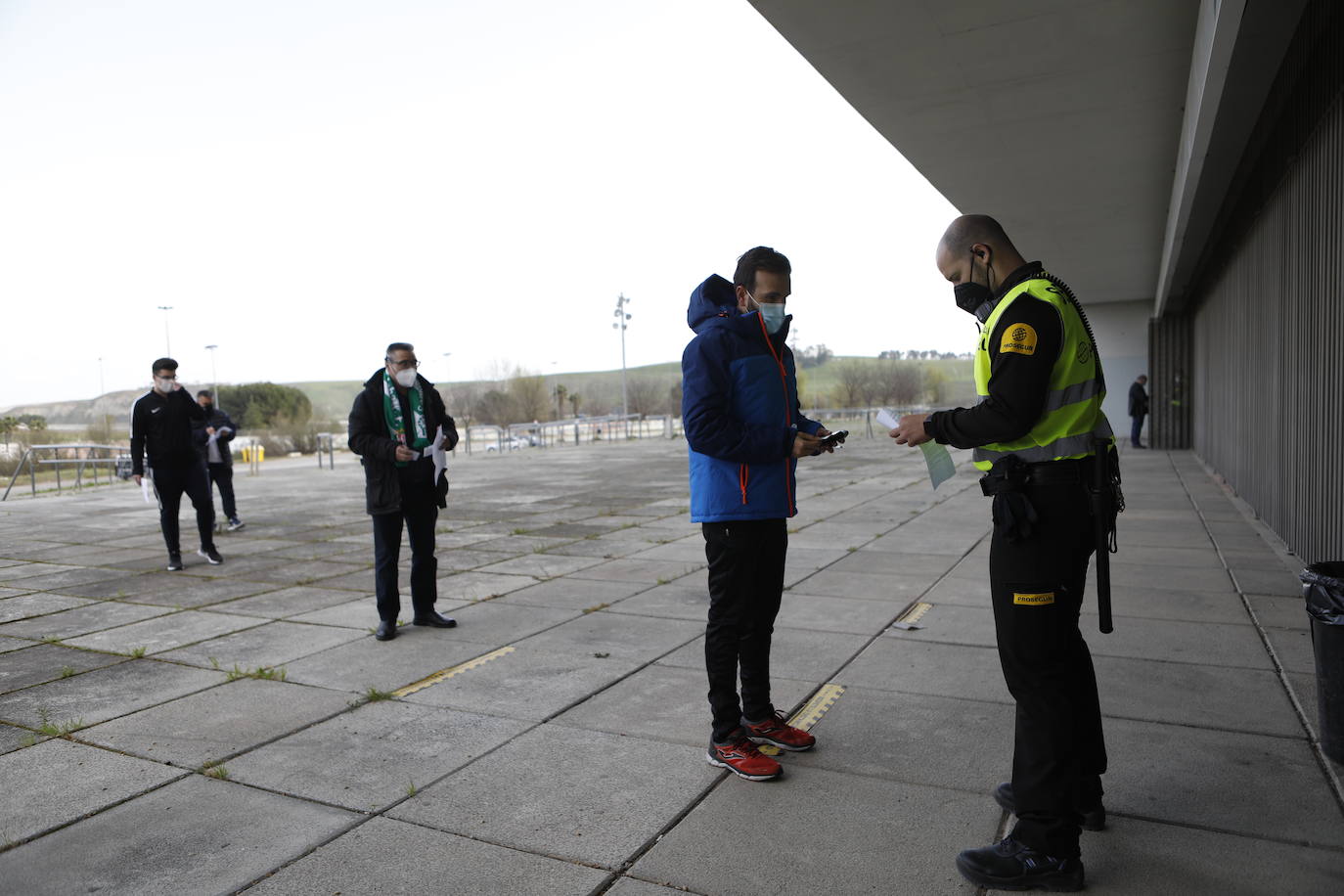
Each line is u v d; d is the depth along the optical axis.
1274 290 7.88
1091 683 2.64
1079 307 2.54
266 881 2.51
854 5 6.46
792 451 3.07
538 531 9.71
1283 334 7.44
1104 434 2.53
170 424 7.68
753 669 3.37
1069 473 2.45
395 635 5.25
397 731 3.70
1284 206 7.29
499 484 16.02
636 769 3.26
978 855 2.44
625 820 2.85
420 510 5.37
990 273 2.62
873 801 2.94
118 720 3.89
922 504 11.23
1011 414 2.37
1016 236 14.99
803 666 4.44
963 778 3.10
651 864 2.57
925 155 10.26
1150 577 6.27
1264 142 7.64
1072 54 7.35
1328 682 3.09
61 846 2.74
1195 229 11.13
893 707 3.83
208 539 8.11
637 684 4.25
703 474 3.19
